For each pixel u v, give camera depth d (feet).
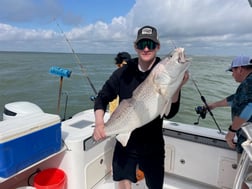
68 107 33.32
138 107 5.11
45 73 67.41
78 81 52.11
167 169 8.55
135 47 5.62
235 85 43.11
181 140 8.14
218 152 7.57
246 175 4.09
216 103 8.63
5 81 52.54
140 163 6.19
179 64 4.53
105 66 91.30
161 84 4.75
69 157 6.80
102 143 7.84
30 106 10.04
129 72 5.90
